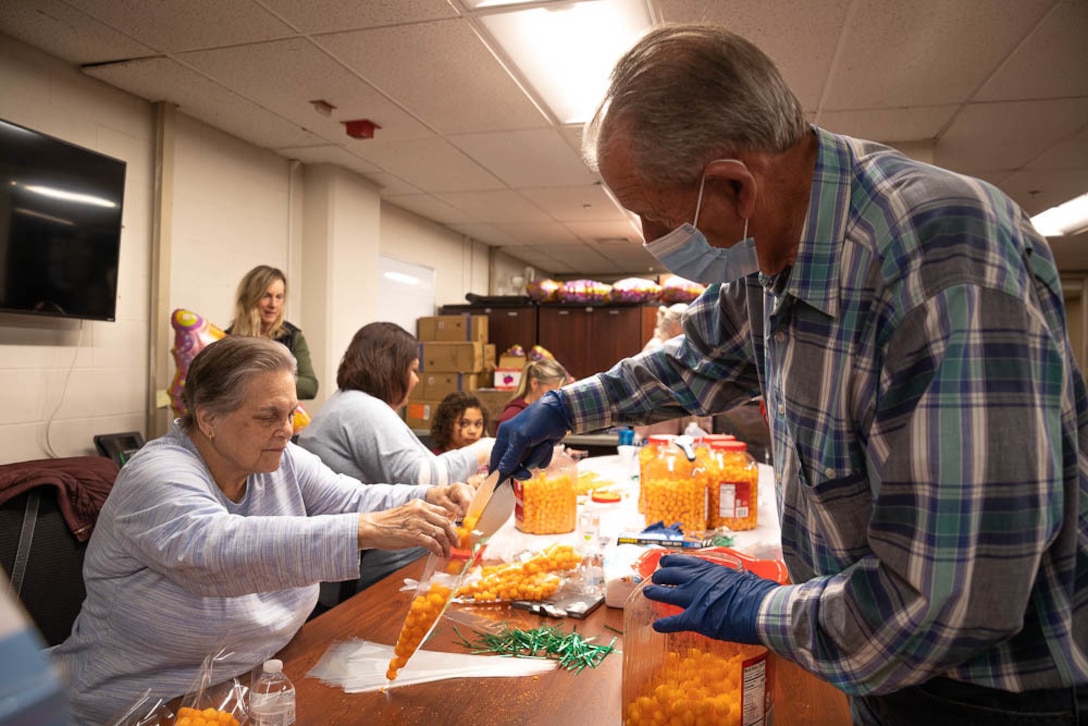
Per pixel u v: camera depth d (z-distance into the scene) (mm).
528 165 4668
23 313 2803
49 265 2871
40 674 253
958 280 638
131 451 3229
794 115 767
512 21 2754
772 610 761
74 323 3156
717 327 1168
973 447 608
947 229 664
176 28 2787
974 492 607
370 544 1119
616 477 2836
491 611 1388
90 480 2006
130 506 1191
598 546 1614
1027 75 3176
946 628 625
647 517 1988
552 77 3256
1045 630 686
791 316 807
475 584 1490
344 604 1439
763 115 737
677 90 739
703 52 744
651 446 2334
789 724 981
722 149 746
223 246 3990
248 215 4188
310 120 3811
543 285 6082
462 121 3840
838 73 3176
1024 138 4027
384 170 4812
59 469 1996
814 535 826
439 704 1021
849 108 3592
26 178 2764
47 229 2854
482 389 5773
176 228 3666
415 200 5711
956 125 3830
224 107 3619
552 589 1435
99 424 3283
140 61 3068
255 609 1203
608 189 846
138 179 3457
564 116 3762
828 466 775
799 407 799
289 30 2812
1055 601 684
